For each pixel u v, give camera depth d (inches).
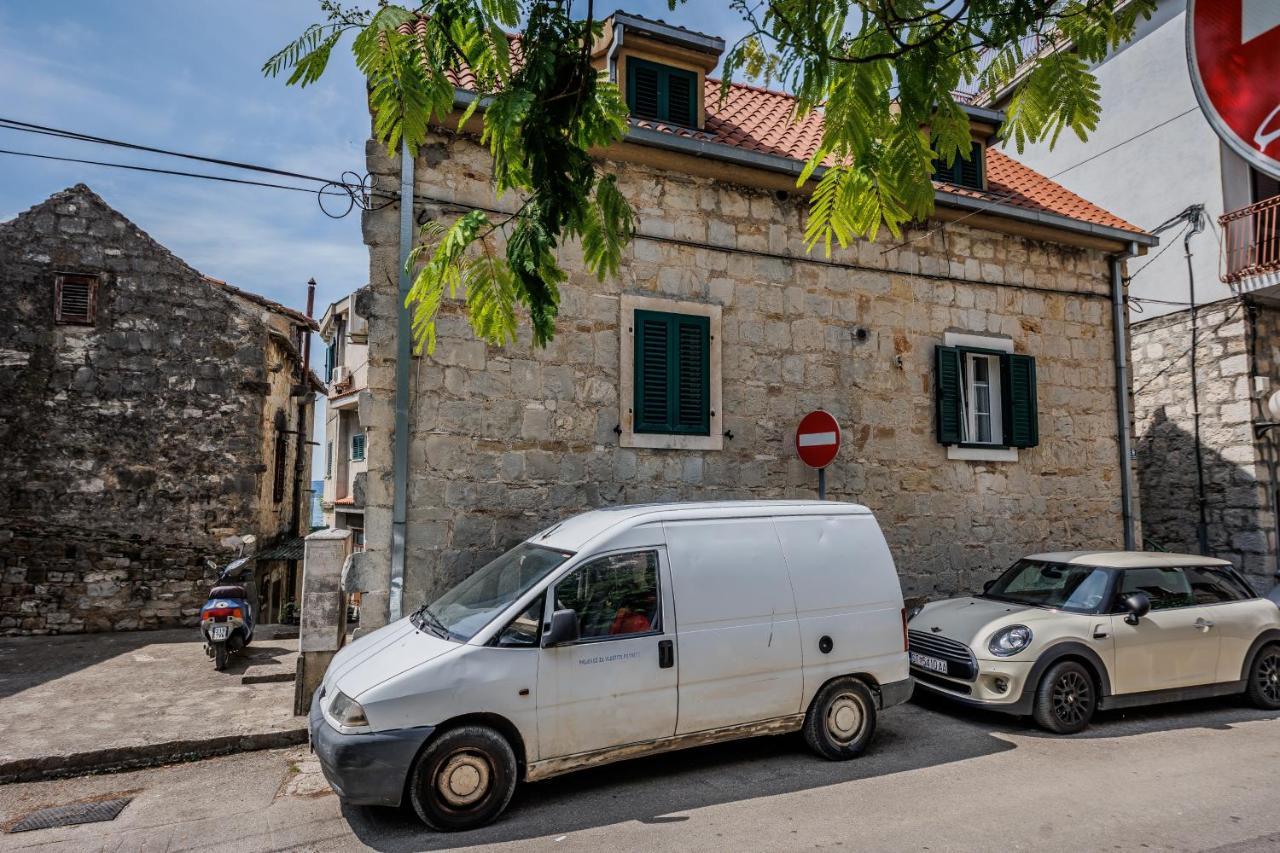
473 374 284.0
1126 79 530.0
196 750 211.0
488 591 198.5
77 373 402.3
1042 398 390.6
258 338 434.6
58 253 405.7
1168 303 471.2
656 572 193.9
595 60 344.2
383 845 157.9
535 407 292.4
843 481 343.3
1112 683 240.1
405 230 276.8
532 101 109.0
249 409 428.8
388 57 102.7
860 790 185.8
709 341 322.7
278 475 521.7
